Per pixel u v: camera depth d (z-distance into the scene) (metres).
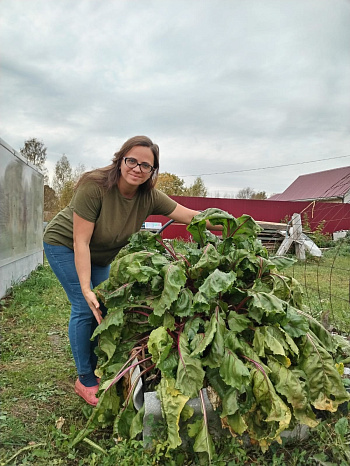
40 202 9.20
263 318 2.28
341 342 2.78
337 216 17.77
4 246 5.70
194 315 2.36
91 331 2.98
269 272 2.66
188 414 2.00
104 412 2.19
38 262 8.94
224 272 2.48
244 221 2.62
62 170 35.00
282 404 1.98
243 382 2.00
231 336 2.15
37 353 3.60
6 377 3.04
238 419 1.98
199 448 1.92
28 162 7.34
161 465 2.00
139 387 2.18
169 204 2.94
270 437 1.98
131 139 2.48
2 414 2.49
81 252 2.51
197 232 2.67
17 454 2.08
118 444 2.08
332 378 2.24
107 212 2.58
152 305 2.37
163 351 2.08
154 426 2.04
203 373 2.06
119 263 2.48
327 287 6.78
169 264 2.34
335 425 2.18
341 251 12.14
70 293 2.72
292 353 2.26
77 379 3.08
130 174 2.46
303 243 10.62
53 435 2.27
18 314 4.78
